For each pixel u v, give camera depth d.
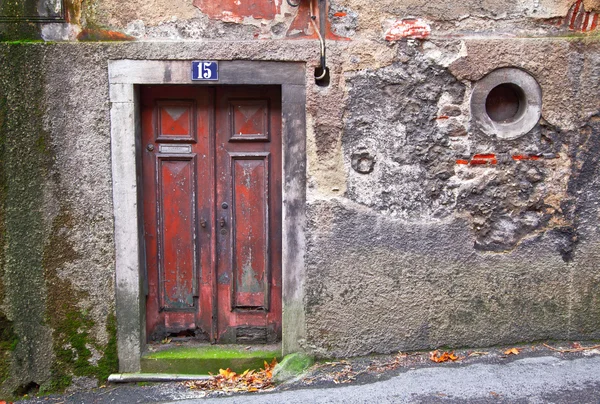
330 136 3.62
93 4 3.52
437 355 3.70
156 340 3.94
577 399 3.08
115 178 3.63
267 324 3.94
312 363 3.72
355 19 3.58
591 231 3.74
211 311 3.93
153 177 3.83
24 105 3.53
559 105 3.66
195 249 3.87
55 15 3.51
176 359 3.78
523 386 3.25
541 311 3.77
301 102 3.61
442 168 3.67
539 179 3.71
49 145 3.57
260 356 3.80
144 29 3.55
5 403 3.61
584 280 3.76
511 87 3.71
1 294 3.63
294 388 3.45
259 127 3.81
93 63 3.53
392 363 3.65
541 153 3.70
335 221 3.66
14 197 3.58
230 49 3.55
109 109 3.57
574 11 3.65
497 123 3.68
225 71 3.58
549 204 3.73
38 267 3.63
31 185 3.58
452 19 3.61
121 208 3.65
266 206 3.84
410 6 3.59
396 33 3.59
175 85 3.71
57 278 3.65
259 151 3.83
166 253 3.89
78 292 3.67
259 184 3.85
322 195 3.65
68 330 3.69
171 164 3.84
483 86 3.64
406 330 3.74
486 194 3.71
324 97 3.59
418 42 3.60
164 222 3.86
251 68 3.58
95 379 3.73
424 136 3.65
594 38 3.62
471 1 3.61
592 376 3.33
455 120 3.66
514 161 3.70
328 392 3.34
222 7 3.55
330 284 3.70
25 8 3.51
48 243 3.62
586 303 3.77
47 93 3.53
